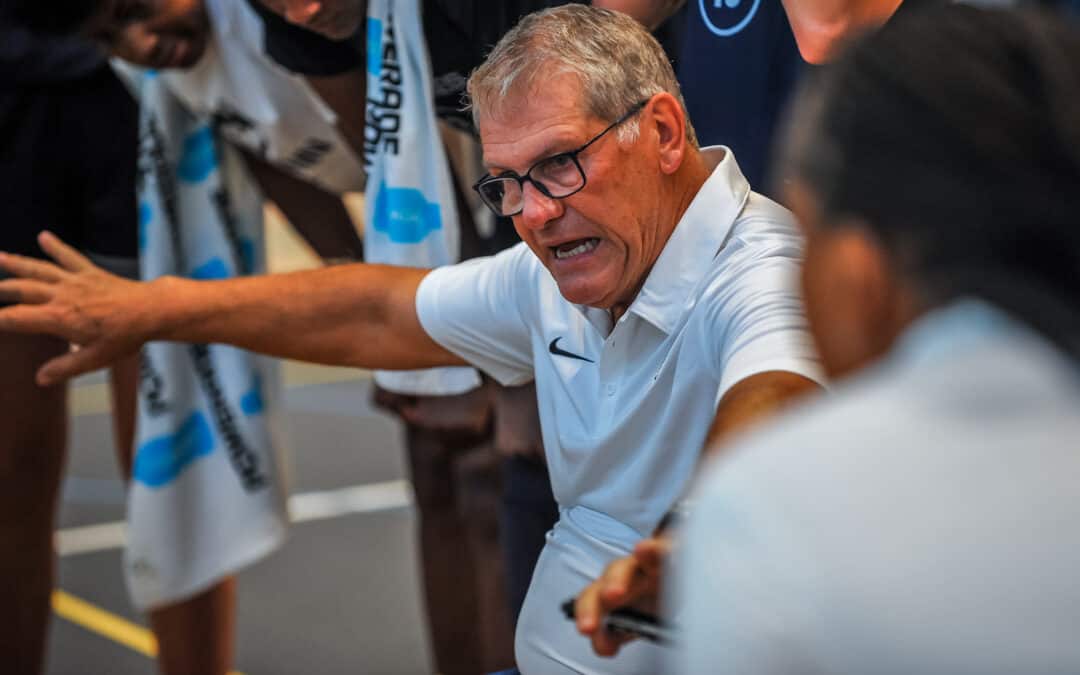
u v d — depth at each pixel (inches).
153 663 185.6
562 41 78.2
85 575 221.1
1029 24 42.0
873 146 41.8
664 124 79.6
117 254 158.2
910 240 40.9
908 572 38.1
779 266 76.7
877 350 43.5
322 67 128.0
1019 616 37.2
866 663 38.1
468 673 156.9
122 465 174.1
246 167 157.2
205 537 156.1
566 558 86.8
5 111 148.3
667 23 107.6
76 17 141.1
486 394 136.7
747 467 42.3
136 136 156.3
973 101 40.8
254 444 155.6
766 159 99.0
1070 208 39.6
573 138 77.3
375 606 200.8
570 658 85.2
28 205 150.9
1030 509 38.0
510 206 81.5
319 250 163.3
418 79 120.2
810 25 90.8
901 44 42.6
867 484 39.6
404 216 122.6
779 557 39.8
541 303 89.5
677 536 61.9
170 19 138.4
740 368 72.1
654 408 81.5
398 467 277.9
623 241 80.0
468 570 154.1
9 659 154.9
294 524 241.9
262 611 200.1
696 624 41.9
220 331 100.7
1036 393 39.3
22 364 147.8
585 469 85.7
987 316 40.3
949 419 39.8
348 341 100.3
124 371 167.8
